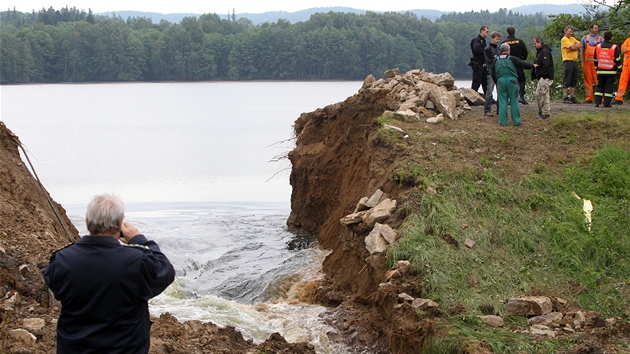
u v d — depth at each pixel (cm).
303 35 12056
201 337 923
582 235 1220
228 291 1424
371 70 10712
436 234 1192
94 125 6116
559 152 1501
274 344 945
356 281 1252
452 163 1402
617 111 1800
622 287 1086
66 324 563
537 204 1302
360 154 1727
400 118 1633
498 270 1126
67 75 13362
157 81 13512
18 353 765
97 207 565
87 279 552
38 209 1266
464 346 910
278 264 1571
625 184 1373
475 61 1916
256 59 12688
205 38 13350
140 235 602
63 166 3662
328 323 1159
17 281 947
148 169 3534
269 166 3625
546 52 1669
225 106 7825
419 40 10275
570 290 1088
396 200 1308
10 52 12825
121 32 13750
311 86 10612
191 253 1755
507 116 1675
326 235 1738
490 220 1248
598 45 1895
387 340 1046
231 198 2669
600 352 845
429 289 1077
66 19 17288
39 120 6619
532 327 968
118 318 558
